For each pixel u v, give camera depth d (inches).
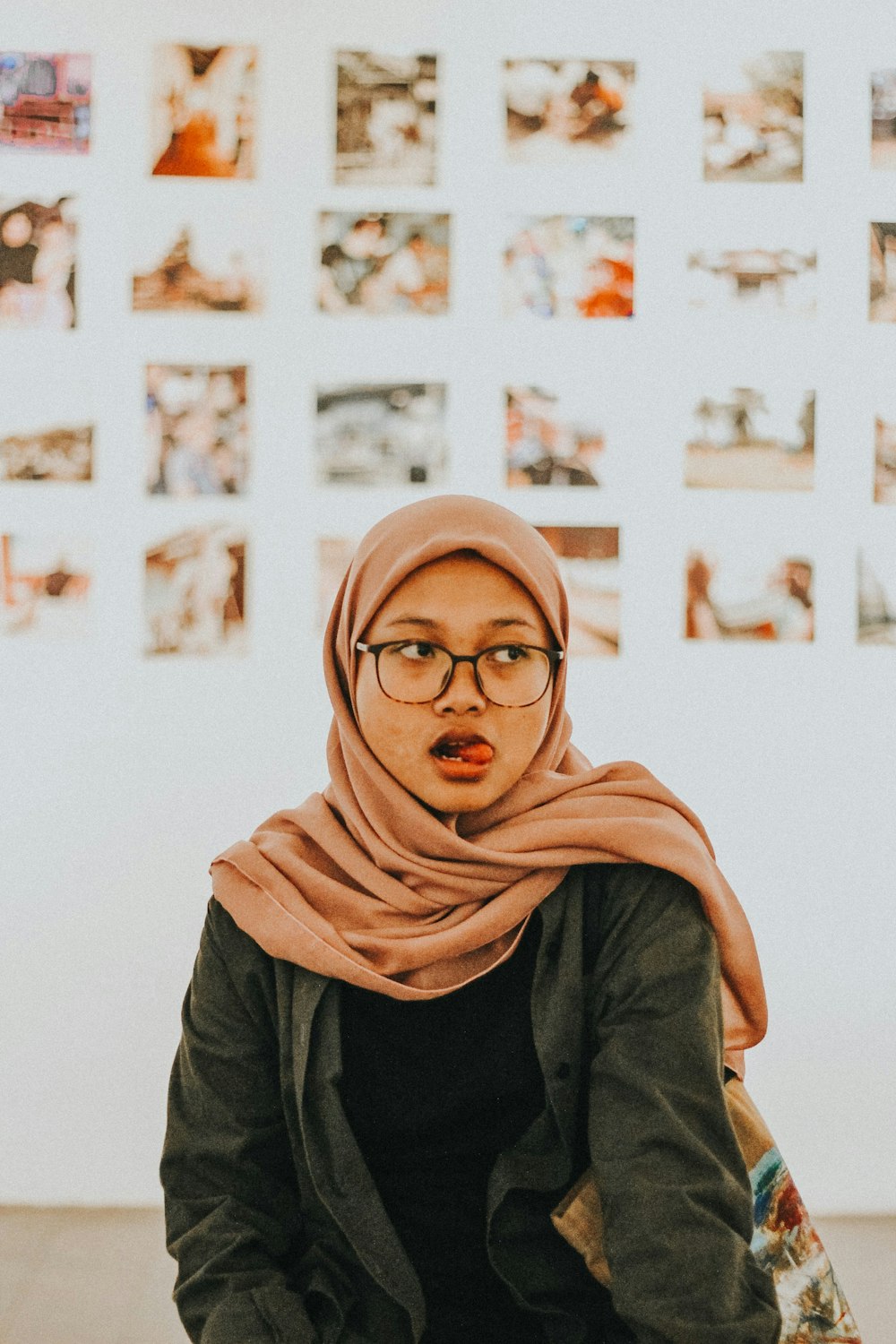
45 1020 103.9
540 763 48.7
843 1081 104.6
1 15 102.8
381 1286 40.3
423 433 104.0
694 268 104.0
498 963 42.7
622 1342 40.1
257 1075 44.6
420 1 103.1
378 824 46.0
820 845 105.0
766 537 104.6
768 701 104.9
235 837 104.4
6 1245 95.4
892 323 104.4
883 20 103.8
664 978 41.4
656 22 103.7
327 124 103.2
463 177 103.4
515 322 103.9
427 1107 41.8
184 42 103.0
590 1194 40.9
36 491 103.9
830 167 104.1
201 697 104.6
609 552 104.2
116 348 103.8
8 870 104.3
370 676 44.3
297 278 103.7
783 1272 43.2
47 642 104.3
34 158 103.3
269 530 104.0
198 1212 43.3
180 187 103.3
